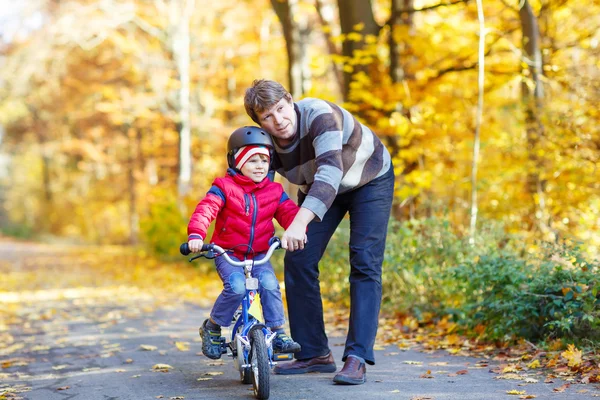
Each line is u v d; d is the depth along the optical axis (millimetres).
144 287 12352
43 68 22047
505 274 5504
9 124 34625
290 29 13562
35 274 16547
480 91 8461
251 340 4121
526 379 4238
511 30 10711
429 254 6930
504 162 9773
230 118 23281
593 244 8539
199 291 11180
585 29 11336
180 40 20734
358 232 4414
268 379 3941
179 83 20766
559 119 8570
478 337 5590
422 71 11766
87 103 26516
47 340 6996
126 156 29984
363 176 4375
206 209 4090
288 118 4148
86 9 19047
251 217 4176
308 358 4672
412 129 10117
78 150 29125
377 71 11164
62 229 43781
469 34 11773
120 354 5977
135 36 22578
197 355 5766
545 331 5250
